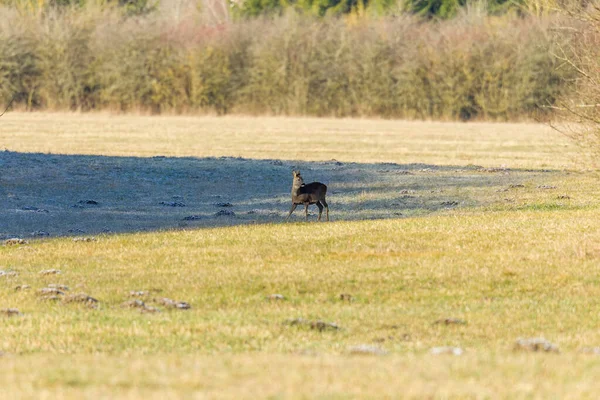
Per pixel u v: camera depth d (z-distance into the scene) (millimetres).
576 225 77812
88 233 79812
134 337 45156
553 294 55781
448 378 30859
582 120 95750
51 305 53031
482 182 120438
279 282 58188
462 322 48844
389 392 28062
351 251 68000
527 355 37938
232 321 48938
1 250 70562
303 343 43969
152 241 73625
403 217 89062
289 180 124688
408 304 53469
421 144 190750
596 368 33938
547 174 129625
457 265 62812
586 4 90312
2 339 44781
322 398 27203
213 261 65125
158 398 27406
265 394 27672
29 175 121062
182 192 112625
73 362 36375
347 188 115750
